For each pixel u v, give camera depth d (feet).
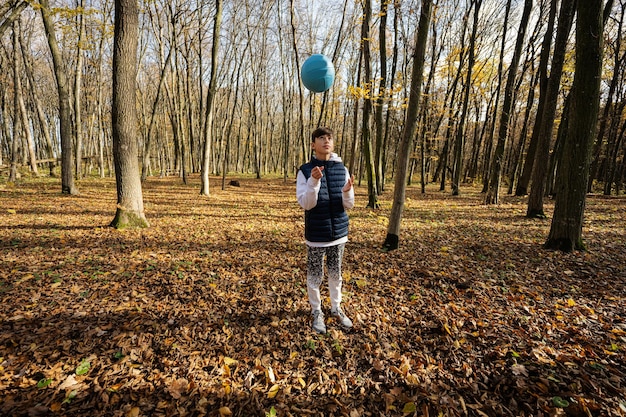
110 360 8.08
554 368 7.85
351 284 13.44
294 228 24.47
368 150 33.86
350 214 30.68
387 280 13.91
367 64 29.94
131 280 13.01
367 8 28.86
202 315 10.45
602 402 6.73
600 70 15.88
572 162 17.21
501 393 7.25
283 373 8.00
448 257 17.04
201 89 47.55
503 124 38.75
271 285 13.10
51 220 23.20
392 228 18.40
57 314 10.04
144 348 8.59
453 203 41.88
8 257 14.89
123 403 6.81
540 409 6.64
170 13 50.88
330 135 9.07
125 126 21.30
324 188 9.14
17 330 9.05
